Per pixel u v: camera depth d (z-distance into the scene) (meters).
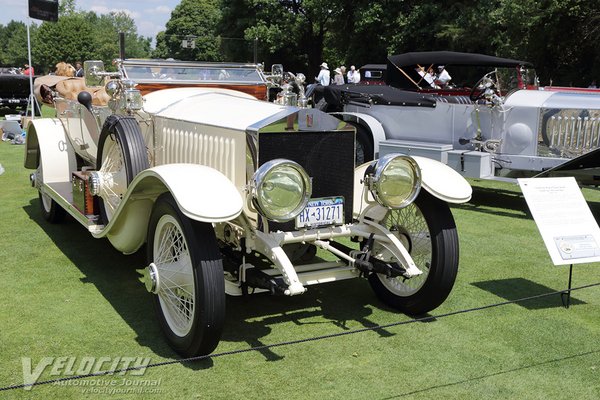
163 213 3.08
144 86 4.77
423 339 3.33
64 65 7.11
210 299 2.82
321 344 3.24
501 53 19.97
